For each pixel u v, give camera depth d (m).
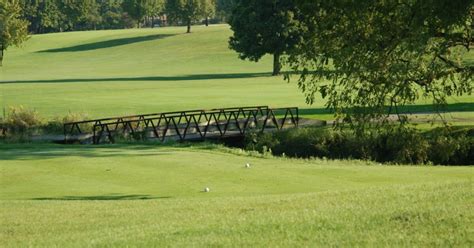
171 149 40.66
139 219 18.62
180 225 16.53
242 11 113.00
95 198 25.42
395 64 23.38
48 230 17.94
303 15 26.03
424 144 31.30
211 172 30.88
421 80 23.94
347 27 24.20
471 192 17.84
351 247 12.97
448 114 54.19
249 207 19.28
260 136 46.53
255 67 132.62
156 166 32.72
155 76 118.44
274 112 62.62
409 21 23.23
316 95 77.94
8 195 26.31
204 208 19.84
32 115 51.03
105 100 77.56
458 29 23.55
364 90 24.17
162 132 49.16
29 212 20.78
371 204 17.33
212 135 48.19
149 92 86.81
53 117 54.53
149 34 185.75
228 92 84.44
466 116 52.56
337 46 24.52
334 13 24.27
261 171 31.06
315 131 43.16
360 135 25.02
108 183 28.62
